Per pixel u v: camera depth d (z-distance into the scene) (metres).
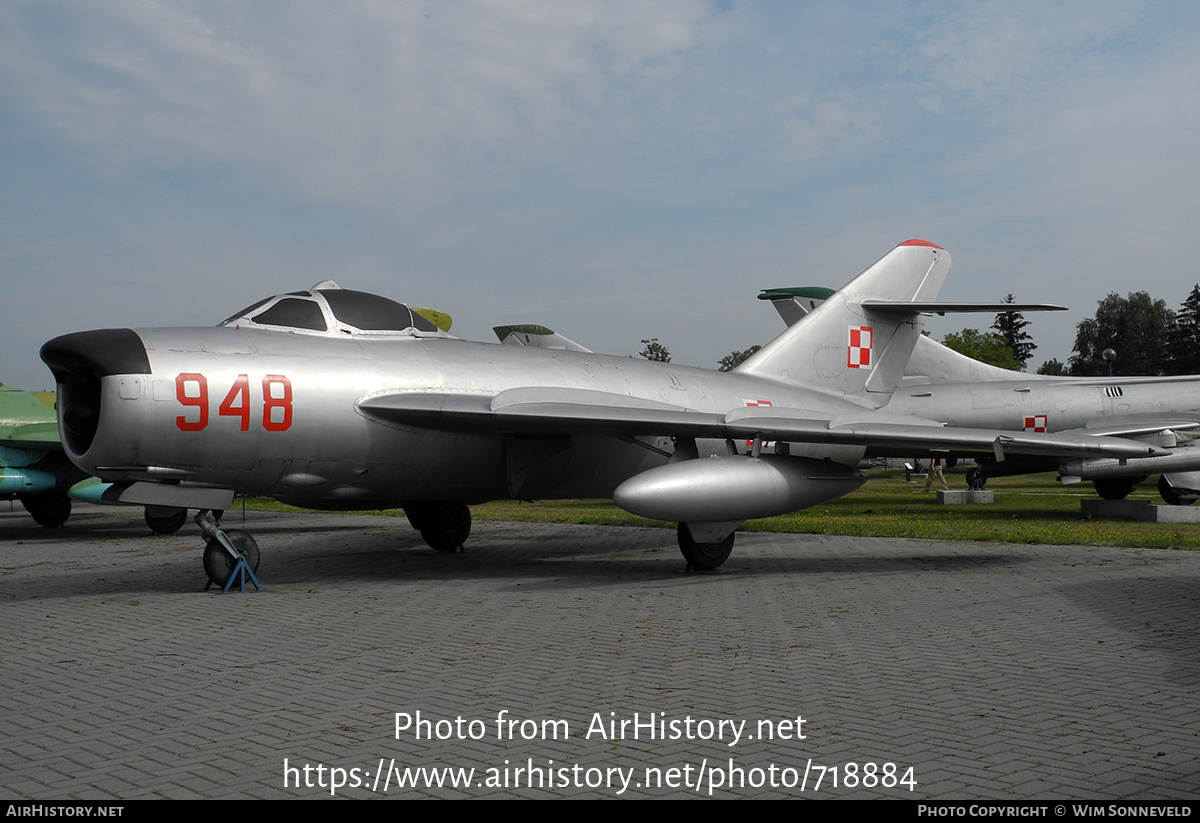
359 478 11.60
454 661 7.02
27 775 4.55
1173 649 7.27
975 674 6.50
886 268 16.94
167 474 10.41
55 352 10.00
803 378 16.05
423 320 12.92
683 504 11.20
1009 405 24.47
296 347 11.17
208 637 8.02
